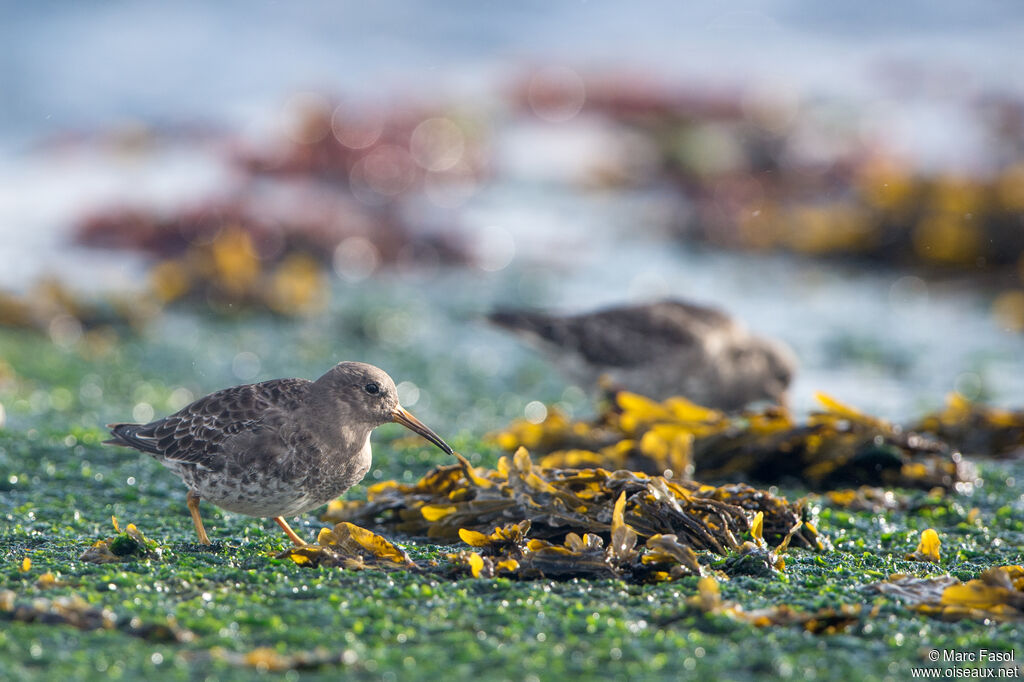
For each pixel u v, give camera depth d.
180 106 31.81
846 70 34.31
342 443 7.23
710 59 35.91
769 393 13.23
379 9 39.47
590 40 38.31
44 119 30.83
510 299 19.75
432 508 7.21
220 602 5.69
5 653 4.92
